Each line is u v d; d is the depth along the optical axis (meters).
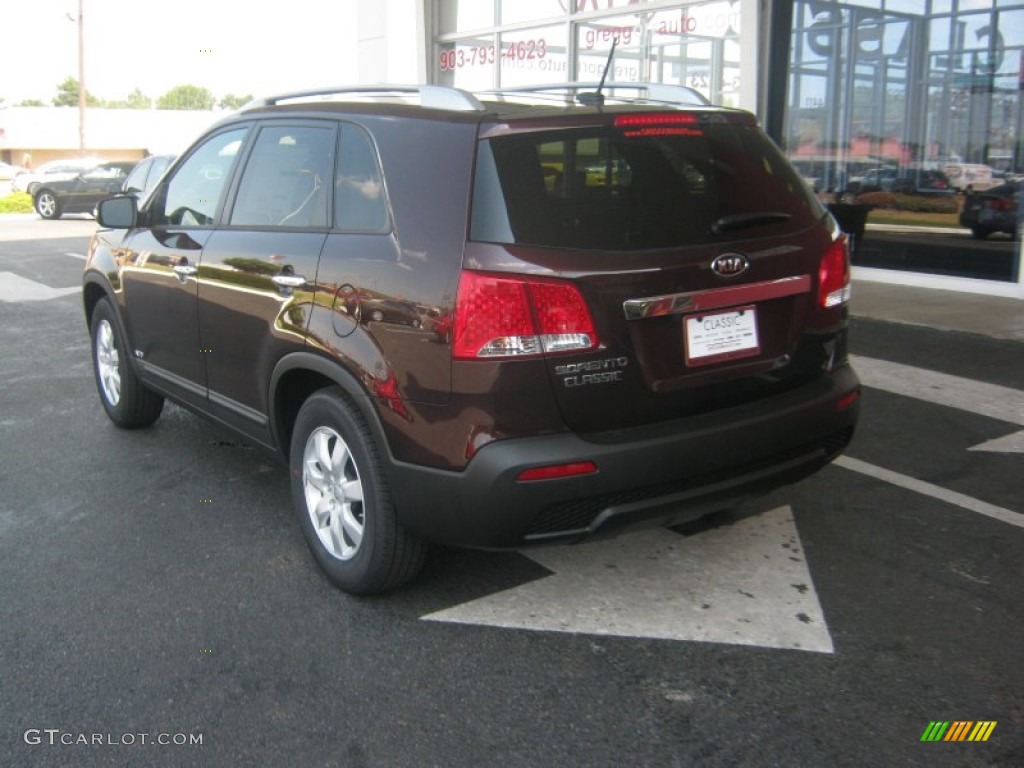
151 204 5.29
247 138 4.47
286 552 4.21
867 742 2.87
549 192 3.20
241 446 5.67
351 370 3.48
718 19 11.36
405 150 3.49
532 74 14.06
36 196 26.61
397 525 3.49
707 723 2.97
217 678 3.25
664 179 3.39
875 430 5.73
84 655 3.40
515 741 2.90
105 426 6.11
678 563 4.01
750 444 3.40
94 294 6.00
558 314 3.08
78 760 2.84
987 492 4.76
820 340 3.72
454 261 3.17
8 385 7.19
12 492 4.96
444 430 3.19
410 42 15.80
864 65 11.30
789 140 11.54
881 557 4.05
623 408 3.22
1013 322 8.64
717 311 3.38
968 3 10.45
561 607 3.67
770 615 3.58
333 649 3.41
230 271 4.24
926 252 10.95
